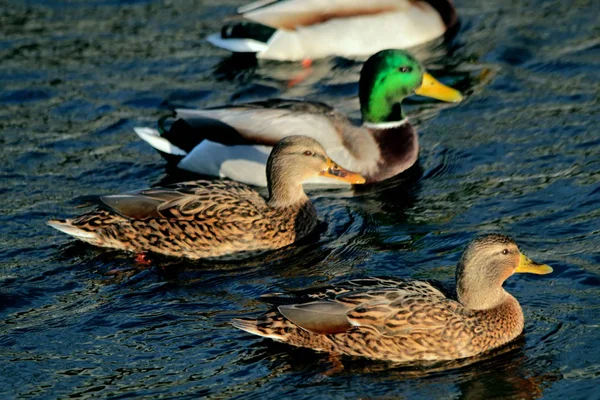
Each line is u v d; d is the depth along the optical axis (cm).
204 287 1351
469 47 2138
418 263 1389
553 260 1369
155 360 1181
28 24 2278
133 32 2244
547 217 1496
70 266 1402
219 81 2047
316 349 1185
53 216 1546
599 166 1638
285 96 1984
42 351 1205
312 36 2134
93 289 1345
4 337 1233
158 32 2244
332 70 2105
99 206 1451
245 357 1180
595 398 1084
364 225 1520
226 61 2134
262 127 1688
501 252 1191
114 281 1366
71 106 1939
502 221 1495
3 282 1355
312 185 1672
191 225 1434
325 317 1162
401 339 1164
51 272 1384
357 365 1162
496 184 1620
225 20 2116
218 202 1455
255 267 1412
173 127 1741
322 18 2136
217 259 1440
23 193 1623
